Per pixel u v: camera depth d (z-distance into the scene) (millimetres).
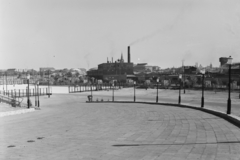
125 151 9852
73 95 92375
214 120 17281
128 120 18672
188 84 102938
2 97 55625
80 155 9359
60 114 25609
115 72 177375
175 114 21344
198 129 14078
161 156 9109
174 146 10484
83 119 20188
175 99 57406
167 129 14359
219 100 50312
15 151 10008
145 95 77188
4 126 16875
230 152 9469
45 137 12844
